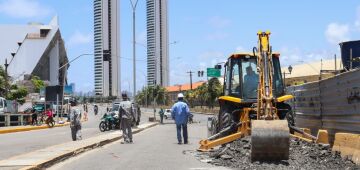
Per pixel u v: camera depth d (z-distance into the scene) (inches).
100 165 550.9
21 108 3225.9
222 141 617.9
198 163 551.2
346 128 590.6
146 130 1542.8
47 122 1897.1
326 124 678.5
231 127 640.4
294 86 872.3
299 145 571.5
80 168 528.1
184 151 692.7
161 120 2310.5
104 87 3757.4
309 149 546.9
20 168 486.9
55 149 691.4
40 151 664.4
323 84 689.6
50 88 2383.1
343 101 600.7
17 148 826.8
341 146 546.3
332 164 492.4
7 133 1441.9
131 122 895.7
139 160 592.7
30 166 500.1
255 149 512.1
